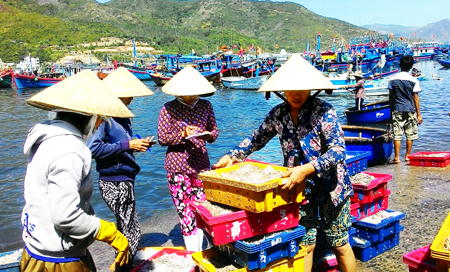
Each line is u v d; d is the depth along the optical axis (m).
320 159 2.87
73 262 2.48
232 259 3.08
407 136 8.16
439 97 23.58
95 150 3.44
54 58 148.50
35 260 2.42
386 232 4.10
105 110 2.53
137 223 3.86
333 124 2.97
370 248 4.07
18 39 174.25
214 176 3.07
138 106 29.38
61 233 2.39
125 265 3.65
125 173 3.68
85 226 2.36
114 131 3.65
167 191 8.39
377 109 15.38
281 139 3.29
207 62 55.94
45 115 25.41
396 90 7.89
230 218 2.77
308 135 3.08
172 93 3.96
